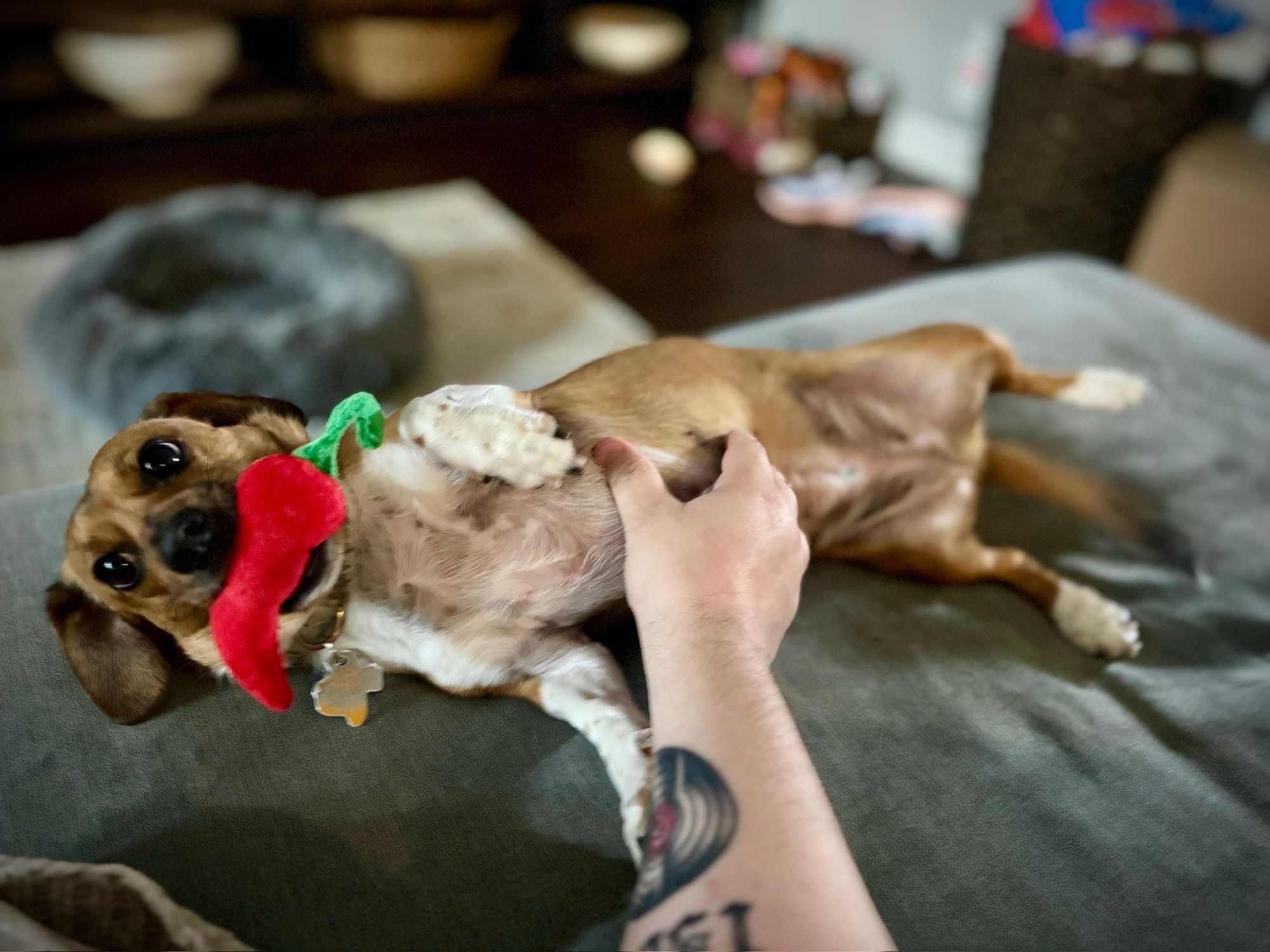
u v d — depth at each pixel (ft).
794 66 13.25
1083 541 4.94
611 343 9.51
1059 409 5.57
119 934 2.61
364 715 3.51
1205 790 3.50
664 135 13.51
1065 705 3.83
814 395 4.74
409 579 3.84
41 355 7.63
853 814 3.26
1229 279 9.12
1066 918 3.03
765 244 11.79
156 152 12.64
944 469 4.70
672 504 3.34
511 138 14.23
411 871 3.03
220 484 3.49
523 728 3.61
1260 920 3.06
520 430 3.77
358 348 7.73
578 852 3.14
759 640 2.98
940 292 6.39
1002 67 10.52
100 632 3.51
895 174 14.01
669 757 2.69
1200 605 4.47
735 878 2.44
